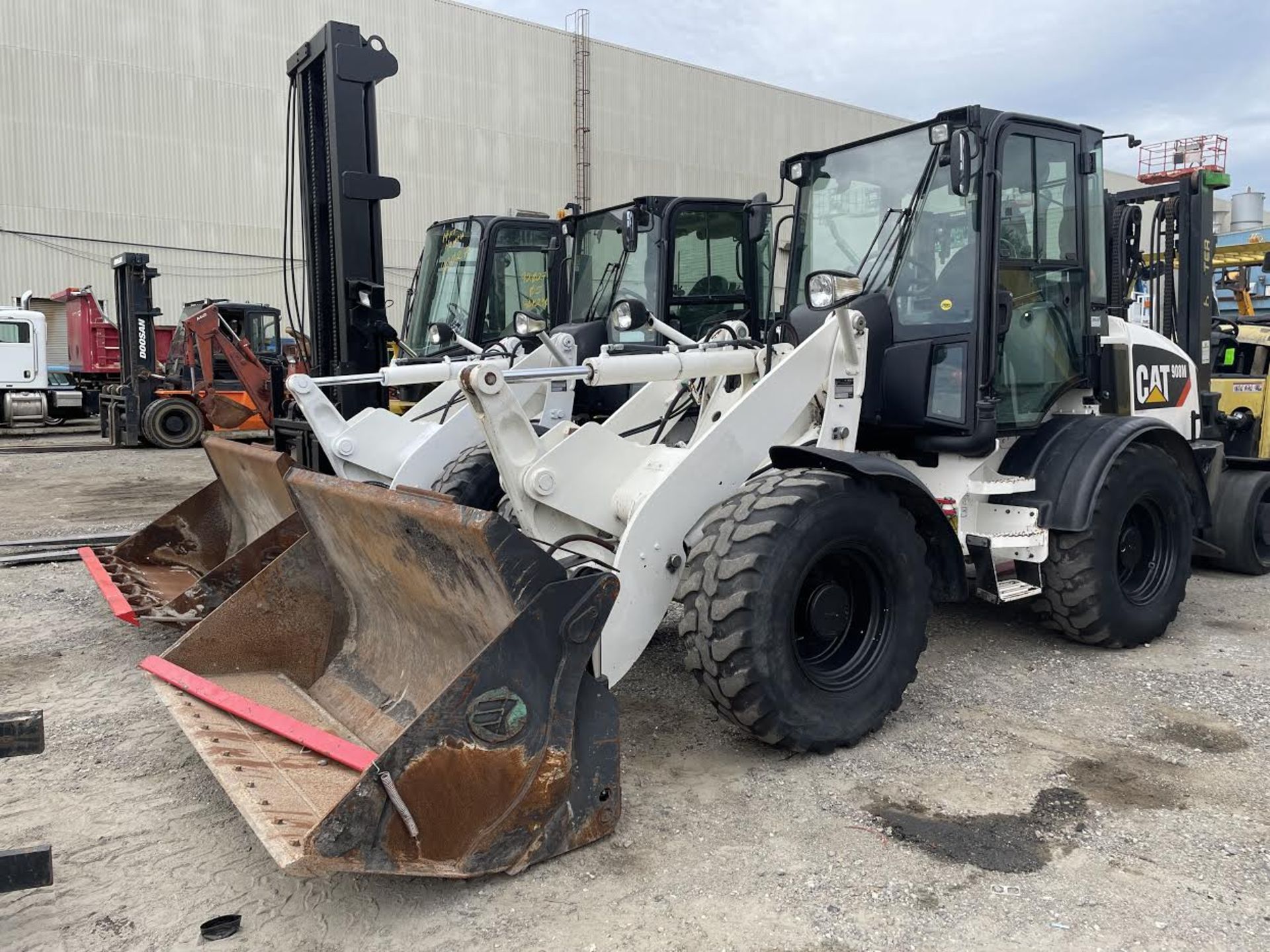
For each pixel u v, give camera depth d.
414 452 5.71
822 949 2.37
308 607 3.71
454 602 3.00
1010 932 2.43
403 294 23.64
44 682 4.31
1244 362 7.32
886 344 4.44
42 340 18.69
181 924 2.49
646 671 4.46
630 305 4.05
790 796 3.18
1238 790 3.22
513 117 24.81
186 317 16.44
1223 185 6.04
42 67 19.95
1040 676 4.36
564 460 3.62
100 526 8.28
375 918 2.51
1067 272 4.72
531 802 2.64
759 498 3.37
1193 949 2.36
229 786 2.61
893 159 4.54
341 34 5.99
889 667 3.60
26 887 2.37
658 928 2.45
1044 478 4.48
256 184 22.39
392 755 2.35
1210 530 6.31
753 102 28.27
